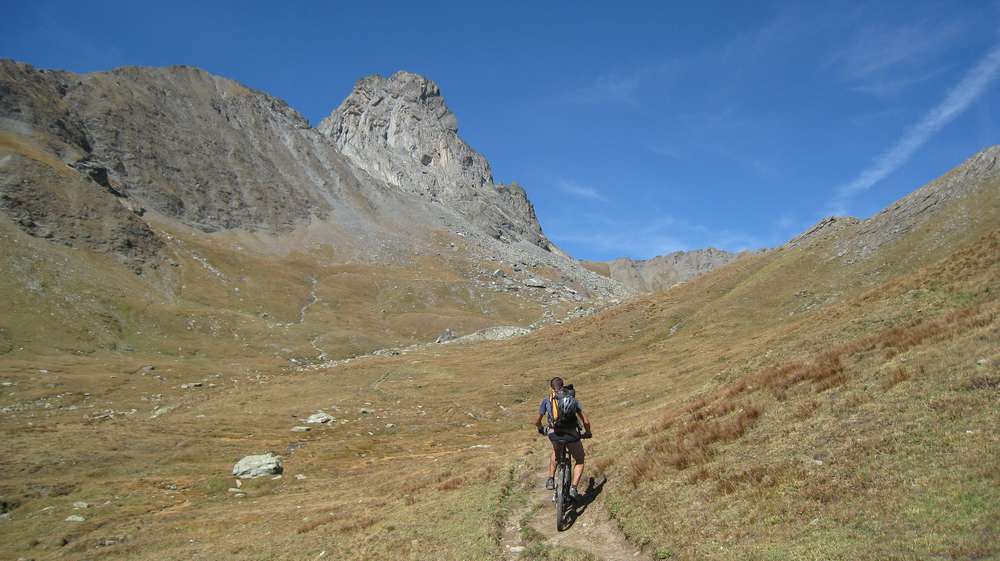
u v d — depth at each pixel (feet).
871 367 54.60
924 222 257.96
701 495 41.06
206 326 461.37
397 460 158.40
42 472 141.49
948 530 26.43
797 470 38.37
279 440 186.19
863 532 29.01
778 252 362.94
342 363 393.70
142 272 545.03
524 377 269.85
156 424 200.34
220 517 106.22
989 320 53.16
